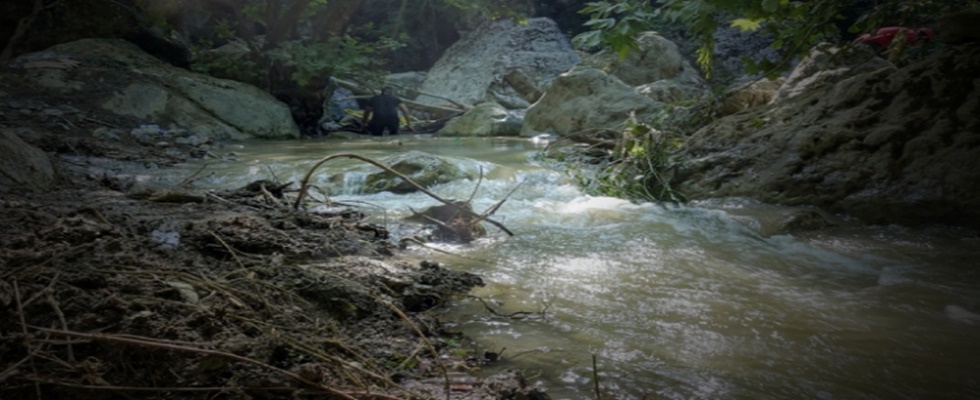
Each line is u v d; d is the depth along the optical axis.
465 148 12.09
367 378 3.30
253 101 14.44
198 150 10.88
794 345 3.88
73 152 9.73
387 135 16.06
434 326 4.07
